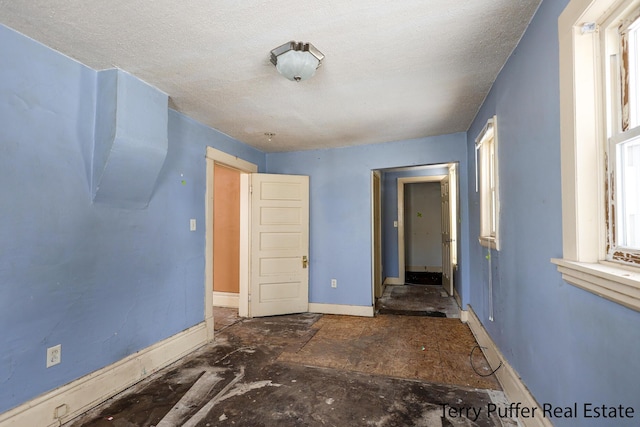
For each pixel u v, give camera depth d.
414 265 7.59
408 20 1.60
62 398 1.86
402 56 1.96
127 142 2.12
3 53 1.63
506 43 1.83
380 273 5.04
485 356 2.72
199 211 3.14
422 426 1.82
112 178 2.14
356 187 4.17
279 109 2.85
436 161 3.81
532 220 1.65
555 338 1.40
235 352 2.92
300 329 3.55
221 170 4.61
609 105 1.14
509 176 2.02
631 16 1.04
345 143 4.06
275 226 4.16
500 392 2.17
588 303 1.13
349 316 4.06
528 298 1.71
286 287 4.18
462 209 3.72
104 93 2.11
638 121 1.03
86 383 2.00
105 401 2.10
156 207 2.62
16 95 1.69
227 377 2.43
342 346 3.04
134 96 2.20
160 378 2.42
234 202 4.55
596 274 1.01
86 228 2.05
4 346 1.62
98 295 2.12
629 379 0.92
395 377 2.40
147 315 2.50
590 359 1.12
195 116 3.01
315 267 4.31
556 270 1.38
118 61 2.00
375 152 4.09
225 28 1.66
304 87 2.40
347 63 2.04
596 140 1.17
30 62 1.75
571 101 1.22
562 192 1.30
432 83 2.35
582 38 1.19
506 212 2.10
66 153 1.94
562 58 1.28
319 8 1.50
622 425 0.95
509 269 2.05
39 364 1.77
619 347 0.97
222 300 4.58
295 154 4.46
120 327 2.27
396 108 2.85
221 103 2.69
